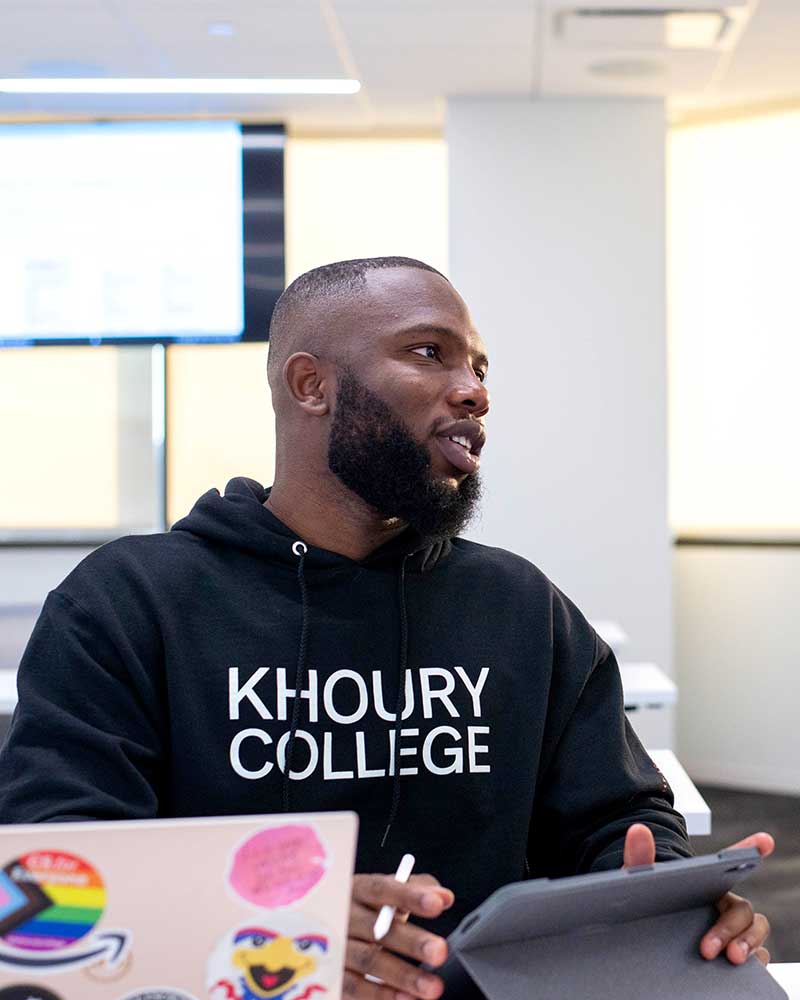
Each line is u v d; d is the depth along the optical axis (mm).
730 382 8992
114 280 8539
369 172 9305
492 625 2229
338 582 2158
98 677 2004
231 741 2023
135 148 8492
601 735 2271
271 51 7121
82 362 9219
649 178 8039
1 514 9305
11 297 8570
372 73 7531
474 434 2125
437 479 2105
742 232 8859
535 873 2291
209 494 2281
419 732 2096
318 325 2156
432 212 9305
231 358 9219
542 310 8055
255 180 8453
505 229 8047
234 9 6438
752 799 8445
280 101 8062
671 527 8438
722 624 8852
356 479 2113
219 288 8492
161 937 1340
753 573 8734
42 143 8508
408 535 2230
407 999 1609
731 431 9000
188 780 2012
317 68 7434
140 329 8539
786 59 7301
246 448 9258
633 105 8031
